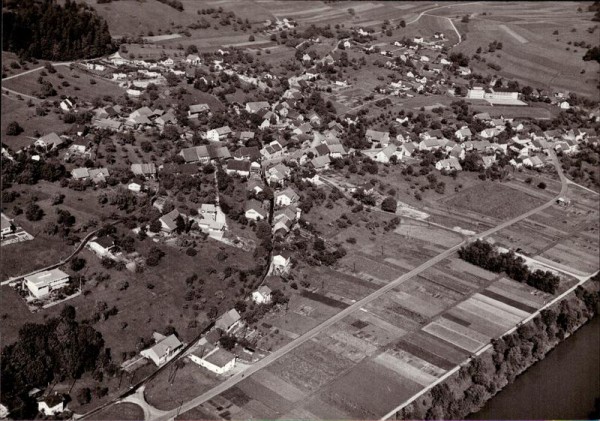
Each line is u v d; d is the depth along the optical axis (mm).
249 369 180500
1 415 155375
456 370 185000
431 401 173125
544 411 177750
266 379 177000
